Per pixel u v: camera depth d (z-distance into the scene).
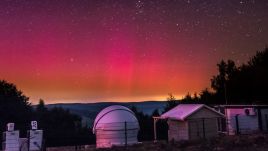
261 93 38.03
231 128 25.28
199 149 15.27
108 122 24.62
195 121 24.03
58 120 51.22
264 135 18.70
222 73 43.56
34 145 21.09
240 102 39.88
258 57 42.22
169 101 48.25
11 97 47.25
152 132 38.94
